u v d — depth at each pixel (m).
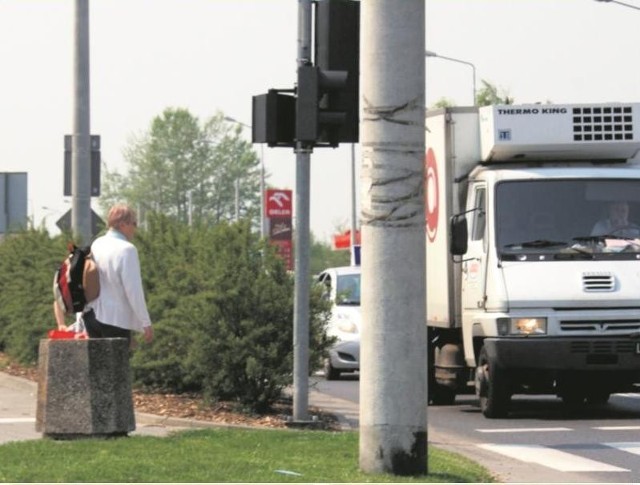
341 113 39.59
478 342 50.50
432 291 54.09
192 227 51.59
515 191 49.53
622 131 51.12
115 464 30.45
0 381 57.41
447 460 33.97
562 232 49.28
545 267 48.62
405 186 29.69
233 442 35.06
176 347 47.50
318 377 73.00
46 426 35.22
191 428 40.94
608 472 34.81
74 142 63.44
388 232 29.66
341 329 71.94
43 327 60.75
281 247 46.38
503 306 48.19
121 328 36.50
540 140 50.72
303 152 40.81
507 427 46.59
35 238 70.12
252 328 44.34
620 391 51.56
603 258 48.81
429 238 54.31
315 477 29.36
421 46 29.88
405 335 29.70
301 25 40.91
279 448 34.16
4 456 31.59
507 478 33.12
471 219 50.94
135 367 47.78
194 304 44.81
